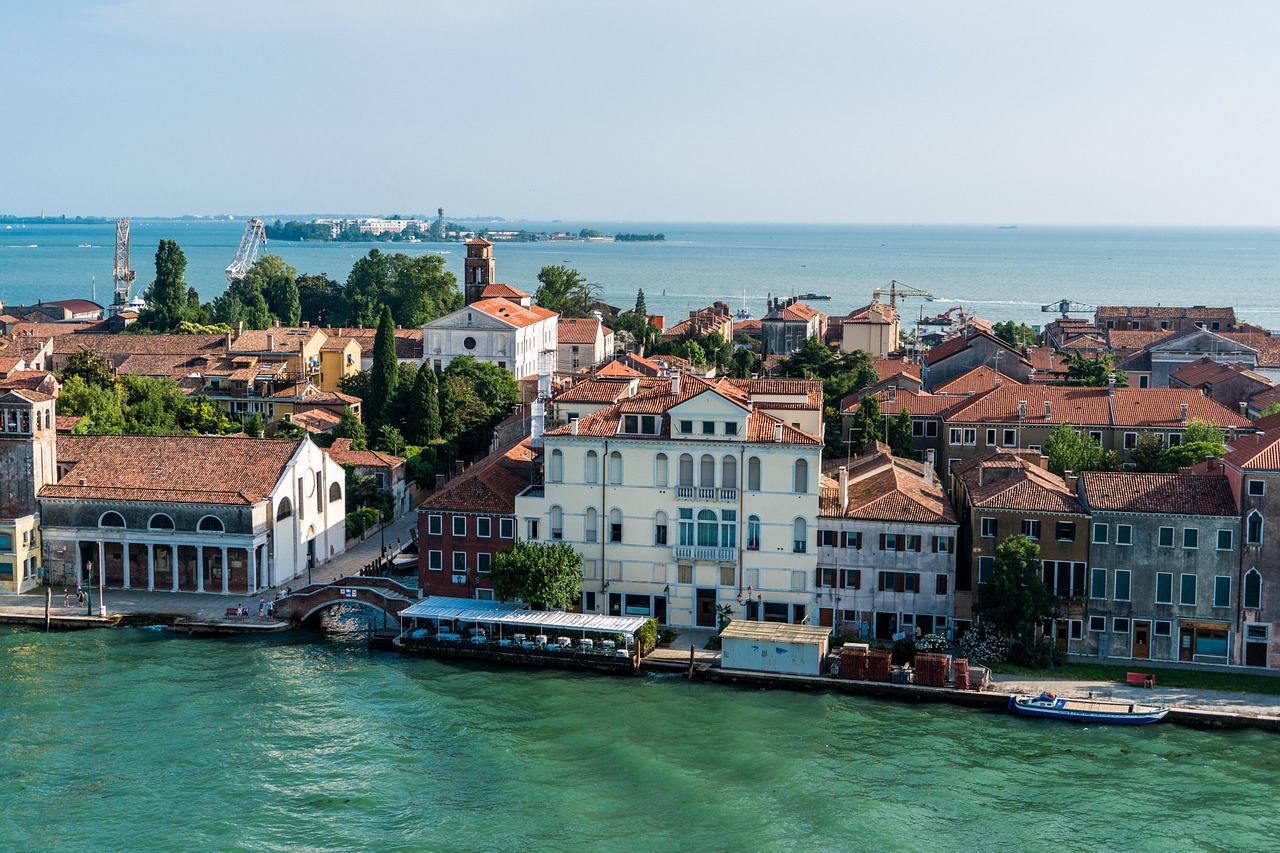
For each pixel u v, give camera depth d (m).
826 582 98.31
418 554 111.50
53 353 198.62
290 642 101.44
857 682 90.06
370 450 150.38
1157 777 76.94
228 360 185.62
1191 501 91.56
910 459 132.50
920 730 83.69
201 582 111.38
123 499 110.06
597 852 68.06
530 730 83.69
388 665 96.00
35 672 93.31
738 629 94.06
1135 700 85.94
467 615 97.88
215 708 86.81
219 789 74.75
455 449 160.12
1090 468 124.06
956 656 93.00
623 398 107.12
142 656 97.25
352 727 83.81
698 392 99.00
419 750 80.44
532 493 104.44
